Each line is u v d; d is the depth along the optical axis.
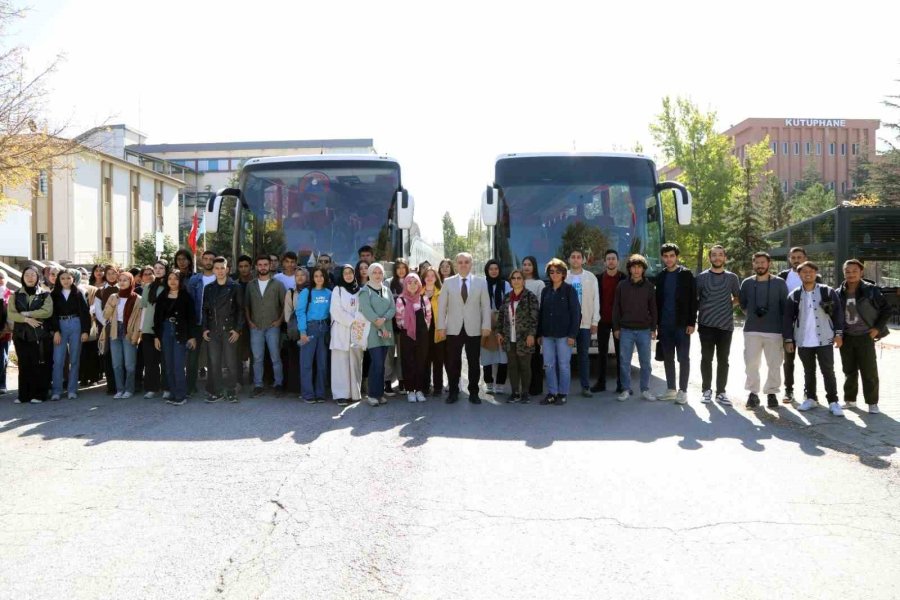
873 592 3.50
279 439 6.86
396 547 4.10
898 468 5.72
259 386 9.55
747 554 3.97
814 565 3.82
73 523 4.53
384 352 8.82
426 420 7.83
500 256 11.00
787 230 26.69
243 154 73.31
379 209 10.88
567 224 10.92
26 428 7.50
